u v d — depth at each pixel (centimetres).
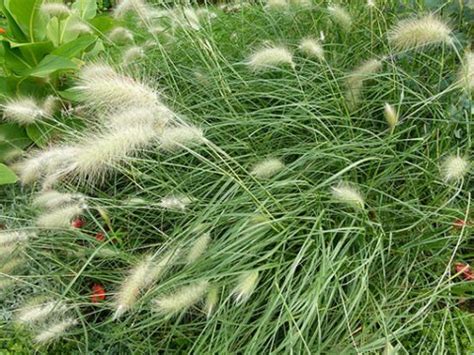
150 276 65
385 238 71
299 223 72
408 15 95
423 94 86
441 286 70
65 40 107
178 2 103
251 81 89
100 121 81
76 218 84
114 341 69
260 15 108
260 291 68
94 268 75
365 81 92
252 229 68
